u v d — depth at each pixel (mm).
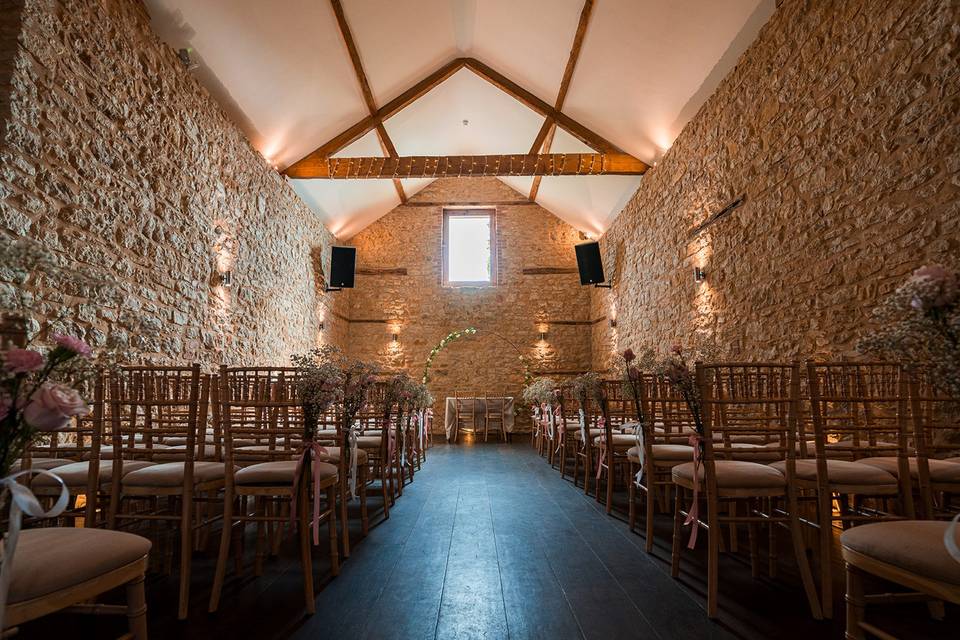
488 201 10898
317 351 2473
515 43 6496
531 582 2332
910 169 2994
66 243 3371
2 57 2988
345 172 7246
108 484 2314
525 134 8367
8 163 2939
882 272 3195
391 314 10625
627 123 6695
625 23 5234
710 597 1973
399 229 10836
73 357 1187
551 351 10555
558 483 4934
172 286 4562
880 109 3207
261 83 5547
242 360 5945
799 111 3990
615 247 9023
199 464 2414
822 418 2105
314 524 2125
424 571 2482
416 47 6543
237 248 5828
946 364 1198
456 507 3881
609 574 2436
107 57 3760
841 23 3537
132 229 4027
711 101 5402
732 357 4980
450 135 8898
